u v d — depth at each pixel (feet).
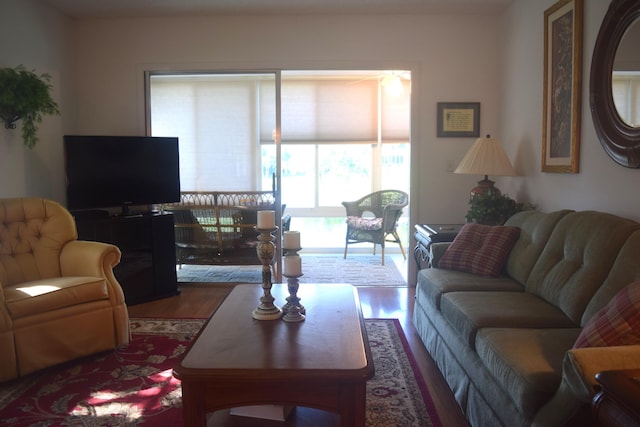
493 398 5.72
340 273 16.28
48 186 12.92
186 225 14.47
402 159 20.07
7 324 7.72
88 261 9.25
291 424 5.66
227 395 5.12
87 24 14.02
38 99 10.81
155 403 7.25
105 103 14.15
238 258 14.46
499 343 5.77
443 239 10.75
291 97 19.36
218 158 16.22
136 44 13.97
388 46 13.74
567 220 7.82
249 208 14.23
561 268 7.29
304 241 20.57
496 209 10.93
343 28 13.70
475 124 13.85
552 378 4.82
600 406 3.79
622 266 6.08
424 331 9.45
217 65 13.88
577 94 8.97
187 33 13.87
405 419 6.84
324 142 19.48
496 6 12.91
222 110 16.08
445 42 13.70
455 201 14.07
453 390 7.33
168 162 13.34
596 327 4.78
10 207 9.61
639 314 4.53
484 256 9.09
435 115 13.88
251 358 5.31
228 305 7.20
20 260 9.45
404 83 19.34
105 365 8.66
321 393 5.09
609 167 8.08
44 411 7.02
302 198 20.38
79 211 12.50
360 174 20.25
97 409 7.07
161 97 16.06
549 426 4.52
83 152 12.21
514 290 8.16
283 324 6.38
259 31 13.78
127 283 12.39
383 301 12.88
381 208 19.21
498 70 13.64
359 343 5.75
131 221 12.38
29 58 12.03
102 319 8.97
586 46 8.79
